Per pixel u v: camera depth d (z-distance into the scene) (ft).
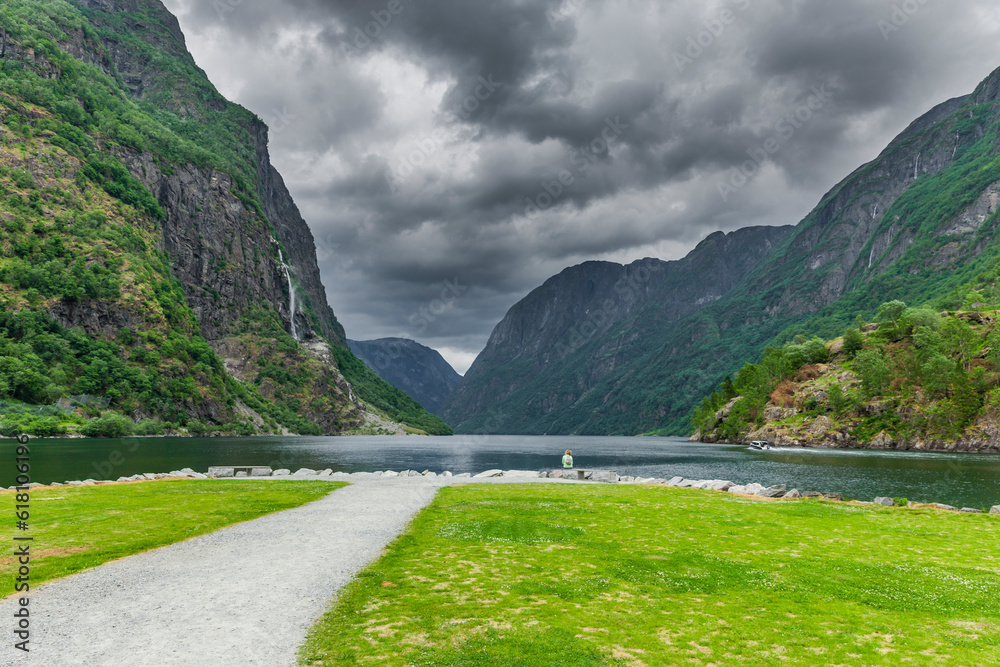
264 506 106.42
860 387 531.09
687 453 467.93
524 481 170.50
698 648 41.45
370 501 116.78
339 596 51.70
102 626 42.65
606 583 57.31
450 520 94.73
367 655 38.58
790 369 655.35
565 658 38.93
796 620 47.93
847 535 84.48
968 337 496.64
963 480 224.94
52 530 80.48
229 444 527.40
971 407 444.55
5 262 627.46
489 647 40.55
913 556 71.20
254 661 36.88
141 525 85.05
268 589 53.06
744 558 68.95
